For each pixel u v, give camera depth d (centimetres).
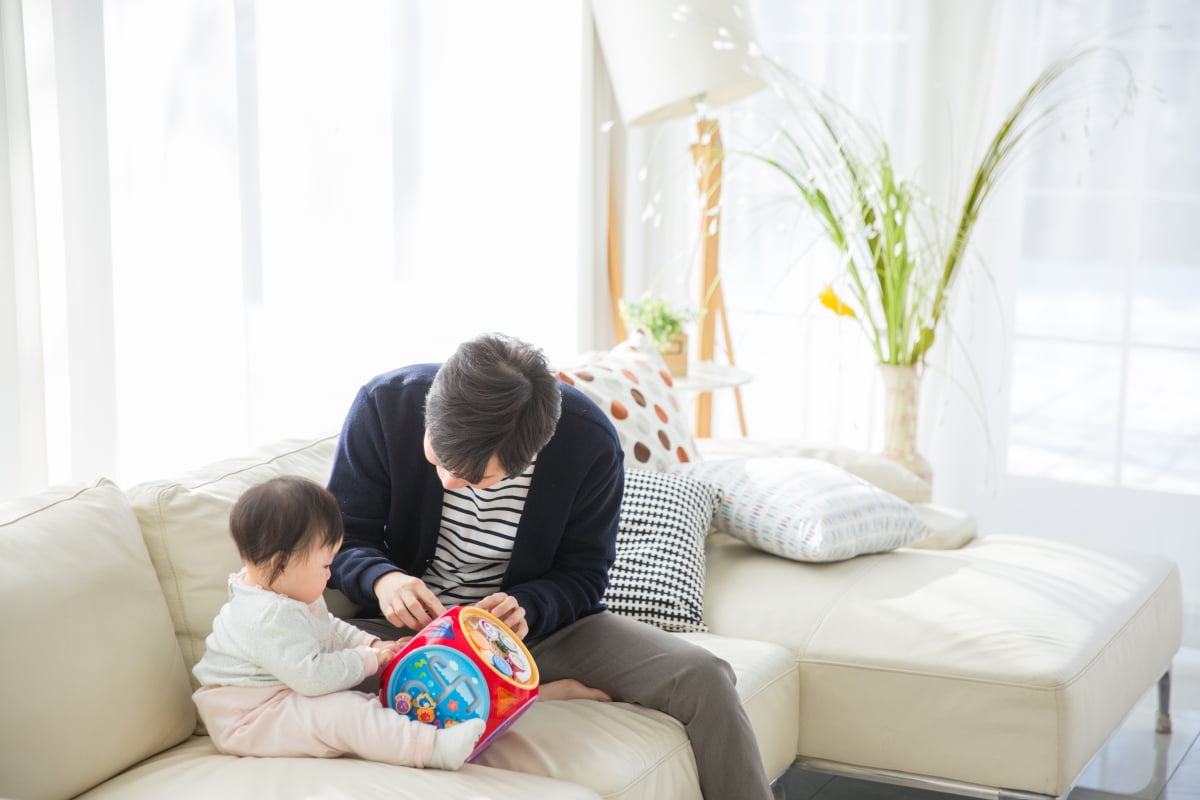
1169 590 281
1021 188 377
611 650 204
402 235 336
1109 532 383
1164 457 374
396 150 331
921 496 320
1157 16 357
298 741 172
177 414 277
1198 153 358
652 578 240
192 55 273
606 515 208
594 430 202
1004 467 392
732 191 405
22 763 159
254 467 214
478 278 364
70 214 244
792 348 409
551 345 392
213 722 175
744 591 255
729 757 196
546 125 379
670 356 345
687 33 340
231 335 288
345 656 175
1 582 164
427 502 199
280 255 301
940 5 368
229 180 284
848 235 335
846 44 386
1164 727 303
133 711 174
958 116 371
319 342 314
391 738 169
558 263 389
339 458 204
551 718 193
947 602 245
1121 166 367
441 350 353
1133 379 375
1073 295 377
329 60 310
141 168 265
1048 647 228
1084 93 367
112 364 254
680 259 416
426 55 338
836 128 389
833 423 405
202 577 193
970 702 222
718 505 273
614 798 176
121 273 263
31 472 231
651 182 413
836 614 242
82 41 243
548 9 373
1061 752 218
